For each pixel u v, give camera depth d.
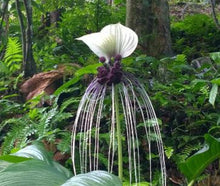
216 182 3.80
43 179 2.21
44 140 4.06
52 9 7.61
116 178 2.08
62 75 5.07
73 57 6.45
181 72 5.20
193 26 7.51
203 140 4.09
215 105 4.34
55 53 6.57
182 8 11.18
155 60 4.84
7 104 4.93
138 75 4.88
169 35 6.21
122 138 3.75
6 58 5.67
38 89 5.05
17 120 4.25
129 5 6.21
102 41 2.46
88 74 4.96
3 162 2.76
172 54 6.19
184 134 4.16
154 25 6.12
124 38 2.46
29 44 5.64
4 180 2.15
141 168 3.97
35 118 4.40
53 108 4.38
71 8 7.43
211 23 7.53
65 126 4.39
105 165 3.87
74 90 4.84
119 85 2.55
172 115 4.34
